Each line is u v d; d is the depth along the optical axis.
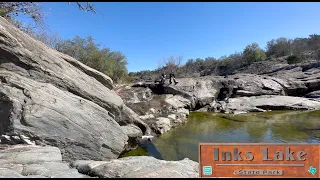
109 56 22.89
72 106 6.48
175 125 13.68
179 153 8.66
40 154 4.80
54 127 5.79
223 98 21.36
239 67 48.41
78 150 6.28
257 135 10.46
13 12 7.88
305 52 42.12
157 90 20.89
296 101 18.50
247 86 21.83
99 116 7.15
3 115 5.39
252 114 16.31
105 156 6.98
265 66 38.38
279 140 9.46
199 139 10.38
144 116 13.53
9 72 6.04
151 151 8.94
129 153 8.63
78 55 19.81
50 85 6.62
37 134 5.50
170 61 38.50
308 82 22.23
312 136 9.83
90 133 6.54
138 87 20.70
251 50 49.81
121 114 9.24
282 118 14.23
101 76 9.27
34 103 5.65
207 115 16.94
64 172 4.00
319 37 46.59
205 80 22.31
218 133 11.29
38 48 6.97
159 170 3.85
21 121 5.37
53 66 7.13
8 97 5.38
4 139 5.23
